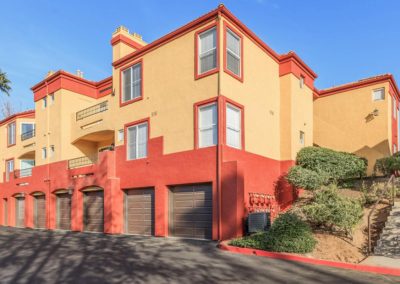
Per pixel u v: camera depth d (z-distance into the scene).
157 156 16.56
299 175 16.33
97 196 19.67
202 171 14.61
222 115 14.29
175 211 15.84
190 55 15.80
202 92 15.06
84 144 23.86
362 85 22.97
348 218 11.54
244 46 16.17
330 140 23.86
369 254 10.45
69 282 8.16
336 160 17.72
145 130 17.62
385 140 21.73
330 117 24.03
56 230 21.83
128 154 18.33
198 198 14.99
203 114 15.06
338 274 8.73
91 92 24.73
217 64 14.65
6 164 31.94
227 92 14.74
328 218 11.84
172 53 16.64
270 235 11.51
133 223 17.80
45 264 10.11
